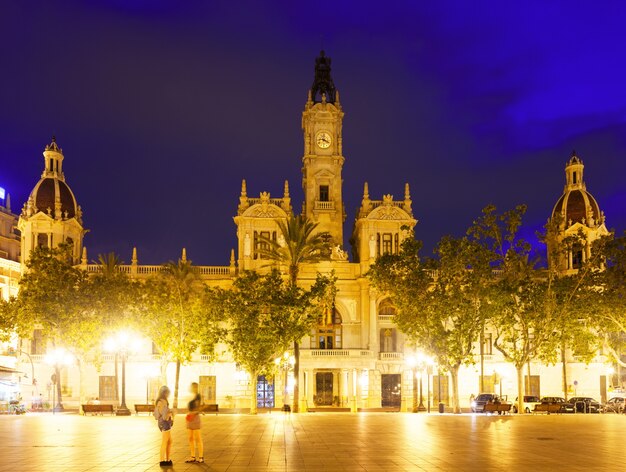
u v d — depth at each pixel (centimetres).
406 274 7662
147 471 2453
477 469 2491
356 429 4406
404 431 4216
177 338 7931
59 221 10262
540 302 7444
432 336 7494
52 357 7762
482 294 7406
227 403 9606
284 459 2791
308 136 10638
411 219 10162
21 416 6444
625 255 7381
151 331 7925
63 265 7775
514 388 9894
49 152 10619
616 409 7994
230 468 2534
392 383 9744
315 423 5084
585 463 2656
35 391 9056
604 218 10625
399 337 10006
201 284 8644
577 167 10881
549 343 7550
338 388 9731
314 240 7994
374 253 10038
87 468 2528
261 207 10212
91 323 7456
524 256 7556
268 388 9694
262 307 7731
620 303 7288
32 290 7538
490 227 7562
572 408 7925
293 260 7944
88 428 4519
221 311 7806
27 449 3158
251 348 7412
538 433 4044
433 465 2598
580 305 7381
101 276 8056
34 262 7738
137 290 8056
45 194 10419
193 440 2698
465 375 9838
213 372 9688
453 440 3578
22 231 10538
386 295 9900
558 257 8019
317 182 10538
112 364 9575
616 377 9862
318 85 10900
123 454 2959
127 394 9562
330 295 8231
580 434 3972
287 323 7512
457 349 7312
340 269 10019
